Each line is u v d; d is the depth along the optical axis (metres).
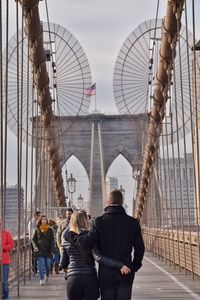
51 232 26.22
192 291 22.62
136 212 78.19
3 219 19.34
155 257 49.53
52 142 46.56
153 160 53.47
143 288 23.98
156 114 42.34
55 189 65.06
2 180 18.58
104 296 11.09
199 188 23.61
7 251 19.67
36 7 26.47
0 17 17.98
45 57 32.56
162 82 36.94
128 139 121.00
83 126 119.56
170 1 28.22
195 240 26.83
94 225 11.35
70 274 11.78
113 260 11.07
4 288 19.81
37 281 27.64
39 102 38.59
